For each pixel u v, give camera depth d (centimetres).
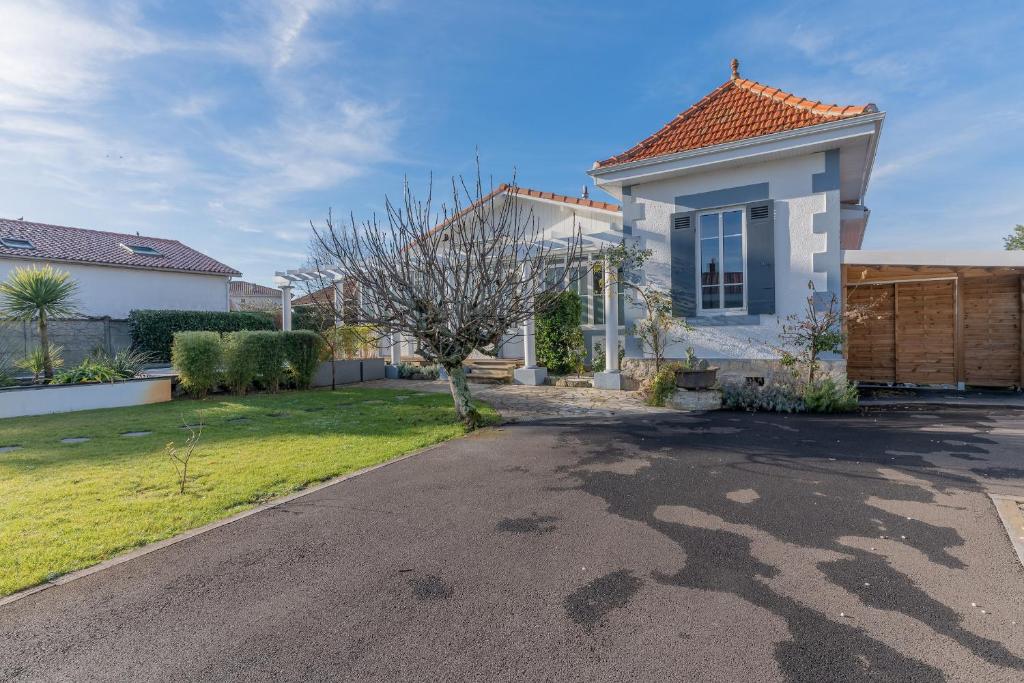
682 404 973
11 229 2264
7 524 431
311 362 1404
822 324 966
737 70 1230
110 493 512
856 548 376
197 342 1227
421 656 262
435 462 626
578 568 354
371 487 533
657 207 1135
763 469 567
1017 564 348
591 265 1220
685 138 1121
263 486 533
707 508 459
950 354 1120
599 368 1331
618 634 279
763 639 271
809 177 990
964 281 1118
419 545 394
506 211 973
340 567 359
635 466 590
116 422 921
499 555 375
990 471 540
